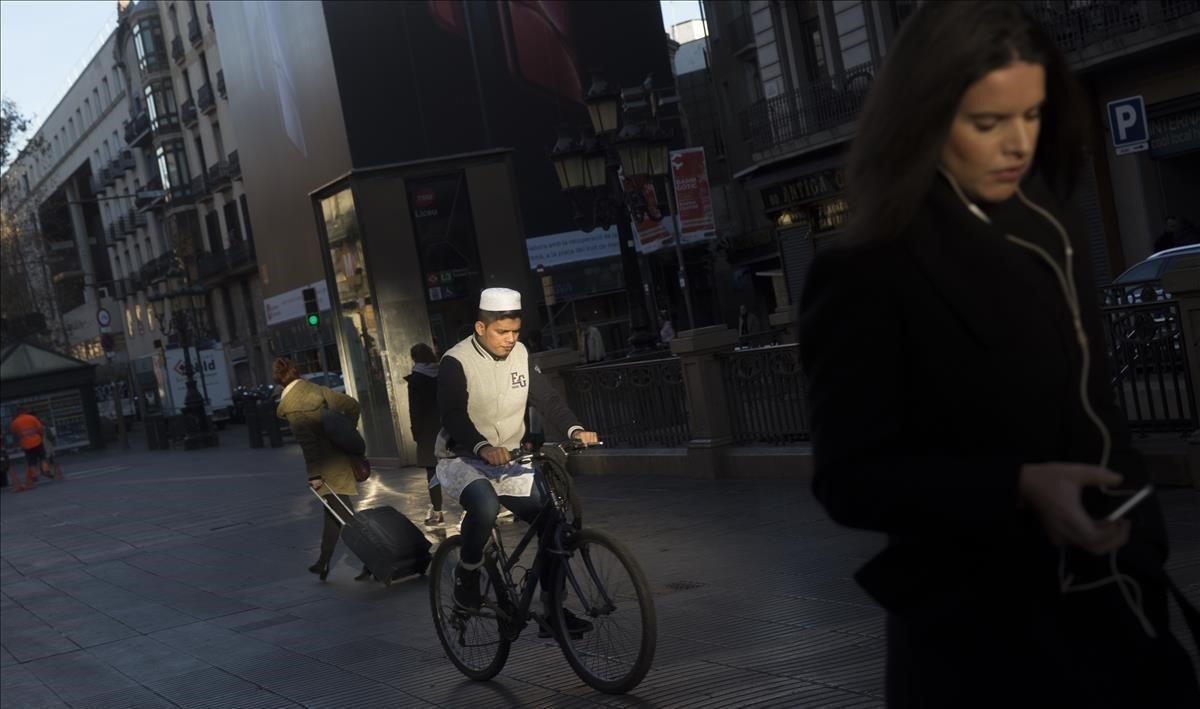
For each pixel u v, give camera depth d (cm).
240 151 2459
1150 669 173
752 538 857
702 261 4131
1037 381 168
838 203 2634
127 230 7144
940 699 180
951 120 163
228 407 5094
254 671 712
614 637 536
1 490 3066
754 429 1170
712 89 4166
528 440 602
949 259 167
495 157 1942
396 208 1877
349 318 1972
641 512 1059
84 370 4550
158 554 1334
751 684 523
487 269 1895
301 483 1889
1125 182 2058
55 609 1076
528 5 3469
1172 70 1944
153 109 5894
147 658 803
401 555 912
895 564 181
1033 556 171
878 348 169
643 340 1544
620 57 3650
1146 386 827
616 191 1538
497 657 592
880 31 2456
